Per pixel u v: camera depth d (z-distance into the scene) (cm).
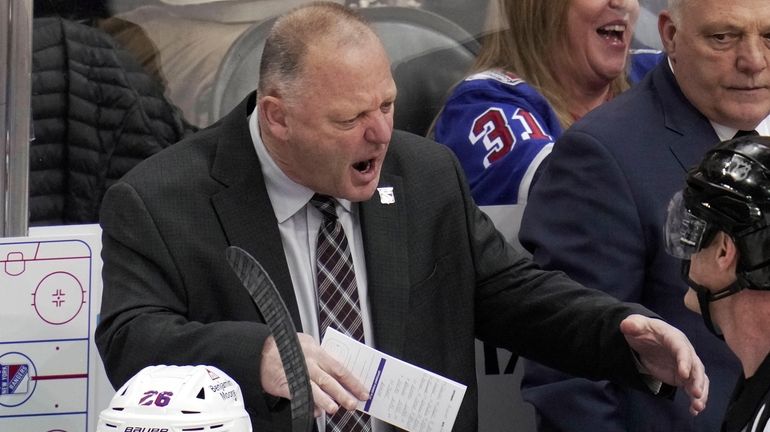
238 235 1142
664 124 1252
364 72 1095
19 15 1327
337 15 1123
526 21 1515
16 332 1227
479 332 1246
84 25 1550
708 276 942
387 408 1084
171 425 704
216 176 1159
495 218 1441
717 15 1210
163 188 1146
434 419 1077
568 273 1238
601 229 1226
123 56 1558
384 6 1603
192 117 1573
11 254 1230
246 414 741
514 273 1223
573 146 1255
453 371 1188
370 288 1165
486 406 1438
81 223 1534
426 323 1181
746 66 1214
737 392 941
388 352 1152
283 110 1113
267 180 1167
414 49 1603
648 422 1227
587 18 1509
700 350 1219
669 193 1225
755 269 911
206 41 1575
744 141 938
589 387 1224
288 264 1163
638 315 1087
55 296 1230
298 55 1105
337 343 1097
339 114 1091
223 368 1032
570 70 1537
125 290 1120
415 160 1224
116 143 1551
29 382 1226
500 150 1452
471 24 1598
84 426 1227
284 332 718
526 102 1482
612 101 1287
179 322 1089
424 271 1188
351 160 1112
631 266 1220
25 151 1332
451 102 1513
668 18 1277
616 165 1230
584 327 1157
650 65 1688
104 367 1212
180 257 1127
